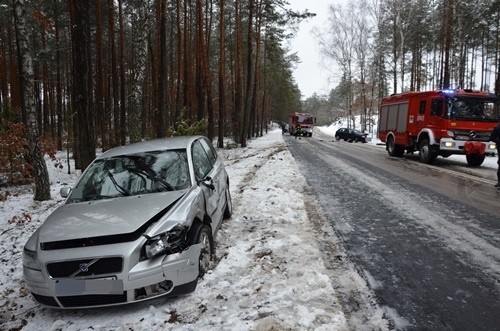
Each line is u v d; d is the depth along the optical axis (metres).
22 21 9.50
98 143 27.80
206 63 24.02
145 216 4.04
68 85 29.95
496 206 7.80
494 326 3.45
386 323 3.51
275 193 8.86
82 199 4.82
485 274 4.52
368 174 12.45
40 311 4.09
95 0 21.72
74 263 3.72
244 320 3.56
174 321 3.63
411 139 17.12
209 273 4.55
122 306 3.99
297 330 3.38
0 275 5.29
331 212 7.45
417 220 6.81
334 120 101.62
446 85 27.23
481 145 13.91
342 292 4.12
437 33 39.12
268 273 4.53
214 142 31.75
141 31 17.56
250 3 25.16
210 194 5.34
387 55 40.53
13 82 23.38
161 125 16.98
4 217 8.92
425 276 4.49
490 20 37.19
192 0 28.84
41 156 10.38
